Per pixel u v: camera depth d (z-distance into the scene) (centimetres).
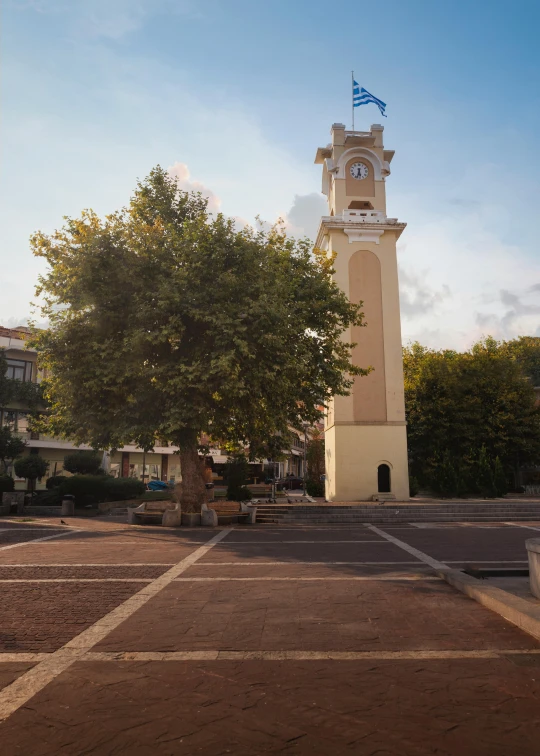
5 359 2956
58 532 1622
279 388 1697
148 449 1808
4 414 3212
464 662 475
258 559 1075
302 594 746
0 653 504
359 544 1327
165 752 322
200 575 897
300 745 330
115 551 1198
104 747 328
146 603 698
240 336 1581
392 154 3216
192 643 532
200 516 1847
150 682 431
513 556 1116
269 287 1698
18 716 371
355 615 636
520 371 3738
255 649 514
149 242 1680
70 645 527
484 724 357
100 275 1634
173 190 2073
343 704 388
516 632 566
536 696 402
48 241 1770
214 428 1905
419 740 336
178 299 1557
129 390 1725
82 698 401
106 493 2661
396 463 2800
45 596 742
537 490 3559
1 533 1588
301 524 1953
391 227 2991
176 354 1738
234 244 1700
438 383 3416
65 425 1842
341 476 2775
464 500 2722
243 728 352
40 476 2898
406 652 504
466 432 3328
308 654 498
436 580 848
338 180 3116
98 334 1700
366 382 2866
